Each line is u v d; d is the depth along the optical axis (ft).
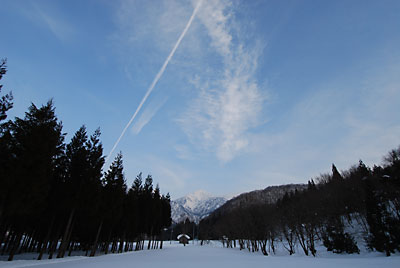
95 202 91.50
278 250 180.24
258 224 165.89
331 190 184.96
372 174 164.25
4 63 59.21
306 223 133.90
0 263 52.44
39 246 116.06
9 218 77.87
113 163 117.80
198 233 492.95
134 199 147.33
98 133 98.37
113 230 139.54
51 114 73.10
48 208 83.10
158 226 204.33
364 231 155.94
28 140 64.75
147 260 71.67
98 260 70.74
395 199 126.31
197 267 52.29
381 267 50.96
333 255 130.11
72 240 119.75
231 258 87.51
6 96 59.67
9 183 59.21
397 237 109.60
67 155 88.53
